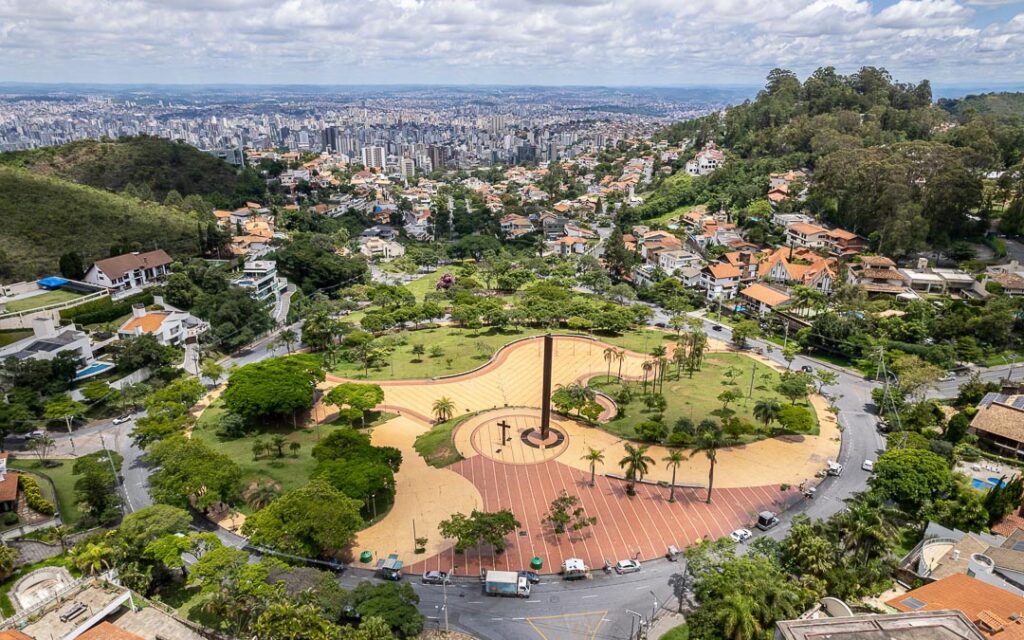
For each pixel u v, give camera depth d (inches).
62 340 6461.6
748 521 4468.5
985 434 5280.5
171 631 3260.3
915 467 4367.6
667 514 4562.0
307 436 5689.0
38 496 4507.9
